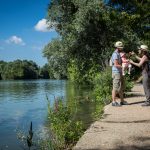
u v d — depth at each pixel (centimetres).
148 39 4369
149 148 716
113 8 4369
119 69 1323
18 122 1456
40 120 1495
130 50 4231
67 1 4269
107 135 831
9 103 2427
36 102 2473
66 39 4203
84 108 1570
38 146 923
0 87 5688
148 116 1077
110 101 1559
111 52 4097
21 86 6081
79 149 718
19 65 16325
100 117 1077
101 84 1764
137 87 2317
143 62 1297
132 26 4375
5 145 1008
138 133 845
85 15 4009
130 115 1101
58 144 820
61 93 3322
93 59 4278
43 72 17450
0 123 1438
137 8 4462
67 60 4344
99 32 4241
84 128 1036
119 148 719
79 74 4472
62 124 901
